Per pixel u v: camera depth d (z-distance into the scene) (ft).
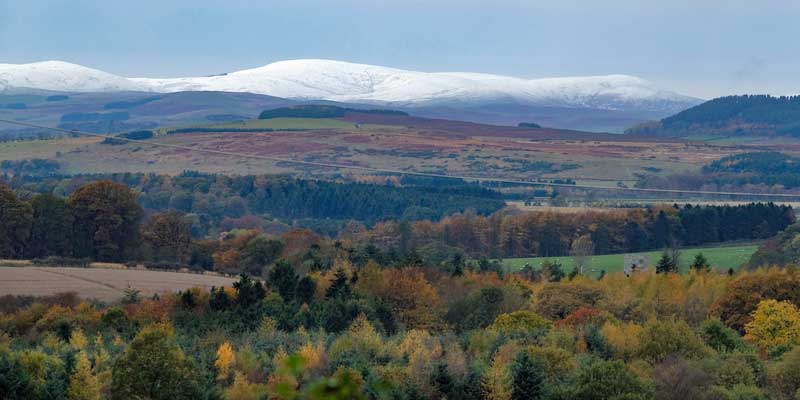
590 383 433.89
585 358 507.71
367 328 563.89
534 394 450.71
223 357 475.72
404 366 478.18
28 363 433.48
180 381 418.31
